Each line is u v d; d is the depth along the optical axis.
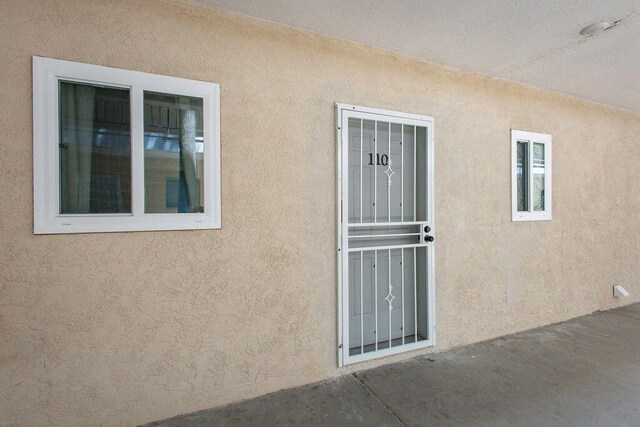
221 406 1.87
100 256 1.63
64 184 1.61
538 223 3.08
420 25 2.03
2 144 1.47
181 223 1.77
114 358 1.66
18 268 1.50
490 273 2.81
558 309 3.22
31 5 1.51
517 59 2.49
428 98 2.51
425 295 2.53
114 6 1.65
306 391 2.03
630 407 1.85
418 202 2.55
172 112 1.80
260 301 1.97
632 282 3.80
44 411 1.55
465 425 1.71
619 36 2.15
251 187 1.94
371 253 2.41
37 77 1.51
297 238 2.07
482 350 2.60
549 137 3.13
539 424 1.71
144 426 1.70
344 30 2.09
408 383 2.12
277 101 2.01
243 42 1.92
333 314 2.18
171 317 1.77
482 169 2.76
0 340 1.47
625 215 3.72
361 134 2.29
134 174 1.69
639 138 3.81
